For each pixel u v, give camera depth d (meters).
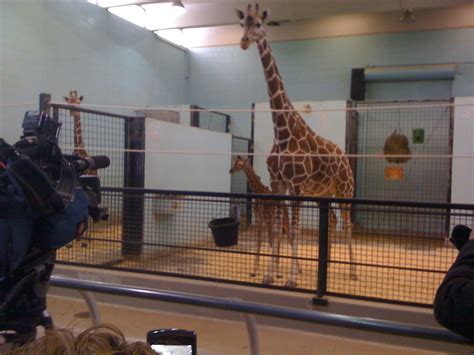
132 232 4.13
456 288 0.92
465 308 0.89
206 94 9.69
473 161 6.54
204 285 3.34
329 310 3.02
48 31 6.42
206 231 4.54
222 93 9.55
